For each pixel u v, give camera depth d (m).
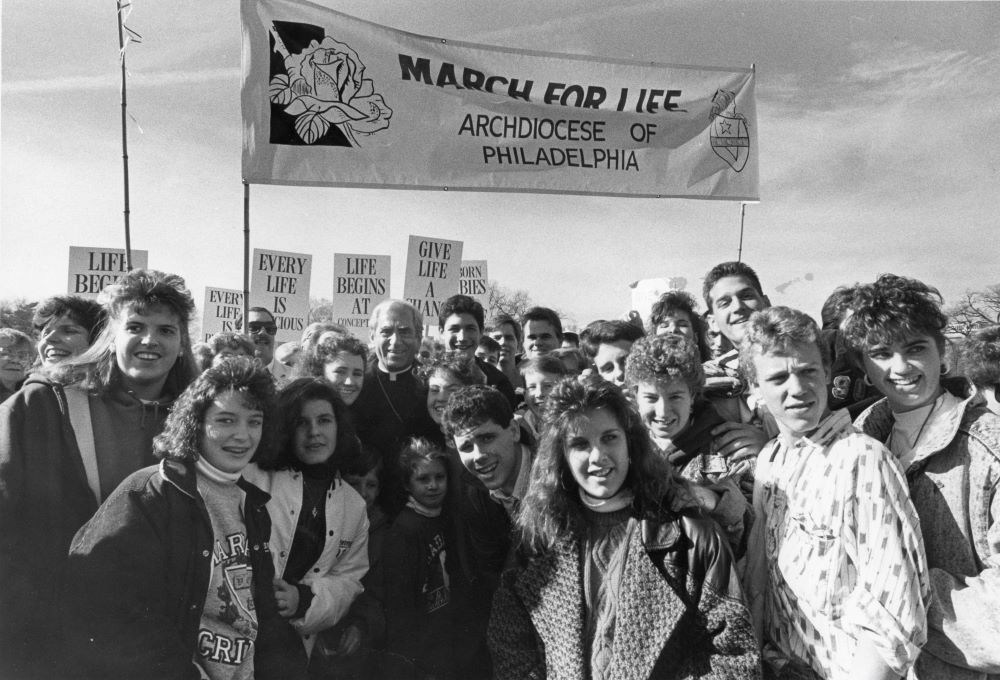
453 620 3.08
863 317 2.49
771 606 2.38
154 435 2.84
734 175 5.87
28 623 2.51
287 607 2.72
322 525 2.94
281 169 5.02
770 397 2.39
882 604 2.06
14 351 4.66
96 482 2.68
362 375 3.78
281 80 5.00
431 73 5.36
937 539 2.33
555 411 2.47
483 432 2.95
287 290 7.88
